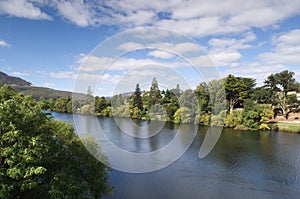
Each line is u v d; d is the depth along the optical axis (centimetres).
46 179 582
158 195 913
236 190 985
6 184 438
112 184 989
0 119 461
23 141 471
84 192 690
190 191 959
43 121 556
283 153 1571
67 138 707
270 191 985
